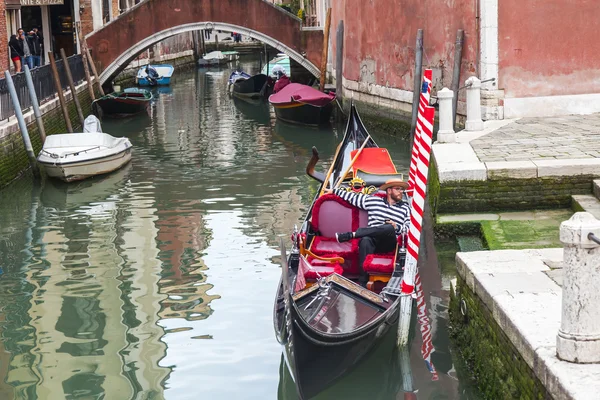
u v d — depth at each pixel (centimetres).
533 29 1272
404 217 707
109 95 2288
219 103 2558
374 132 1855
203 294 787
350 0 2020
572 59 1278
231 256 905
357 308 612
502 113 1284
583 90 1287
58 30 2811
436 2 1488
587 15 1270
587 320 398
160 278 836
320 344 546
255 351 654
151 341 677
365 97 1922
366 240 684
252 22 2392
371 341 602
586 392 372
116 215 1117
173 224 1058
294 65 2916
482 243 826
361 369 611
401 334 633
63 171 1333
